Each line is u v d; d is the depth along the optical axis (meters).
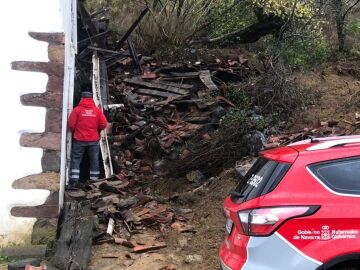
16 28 6.83
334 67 14.92
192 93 13.28
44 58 6.88
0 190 6.82
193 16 17.80
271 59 13.30
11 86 6.84
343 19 17.41
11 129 6.84
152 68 15.36
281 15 15.77
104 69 13.67
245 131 9.94
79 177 10.10
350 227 4.08
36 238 6.82
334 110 11.57
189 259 6.59
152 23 17.50
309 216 4.12
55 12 6.90
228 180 8.57
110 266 6.50
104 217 7.69
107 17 16.78
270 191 4.27
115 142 11.48
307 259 4.05
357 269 4.11
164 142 11.22
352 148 4.35
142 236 7.40
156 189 9.58
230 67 15.31
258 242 4.17
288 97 11.89
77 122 9.63
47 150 6.91
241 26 17.66
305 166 4.29
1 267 6.37
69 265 6.27
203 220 7.73
